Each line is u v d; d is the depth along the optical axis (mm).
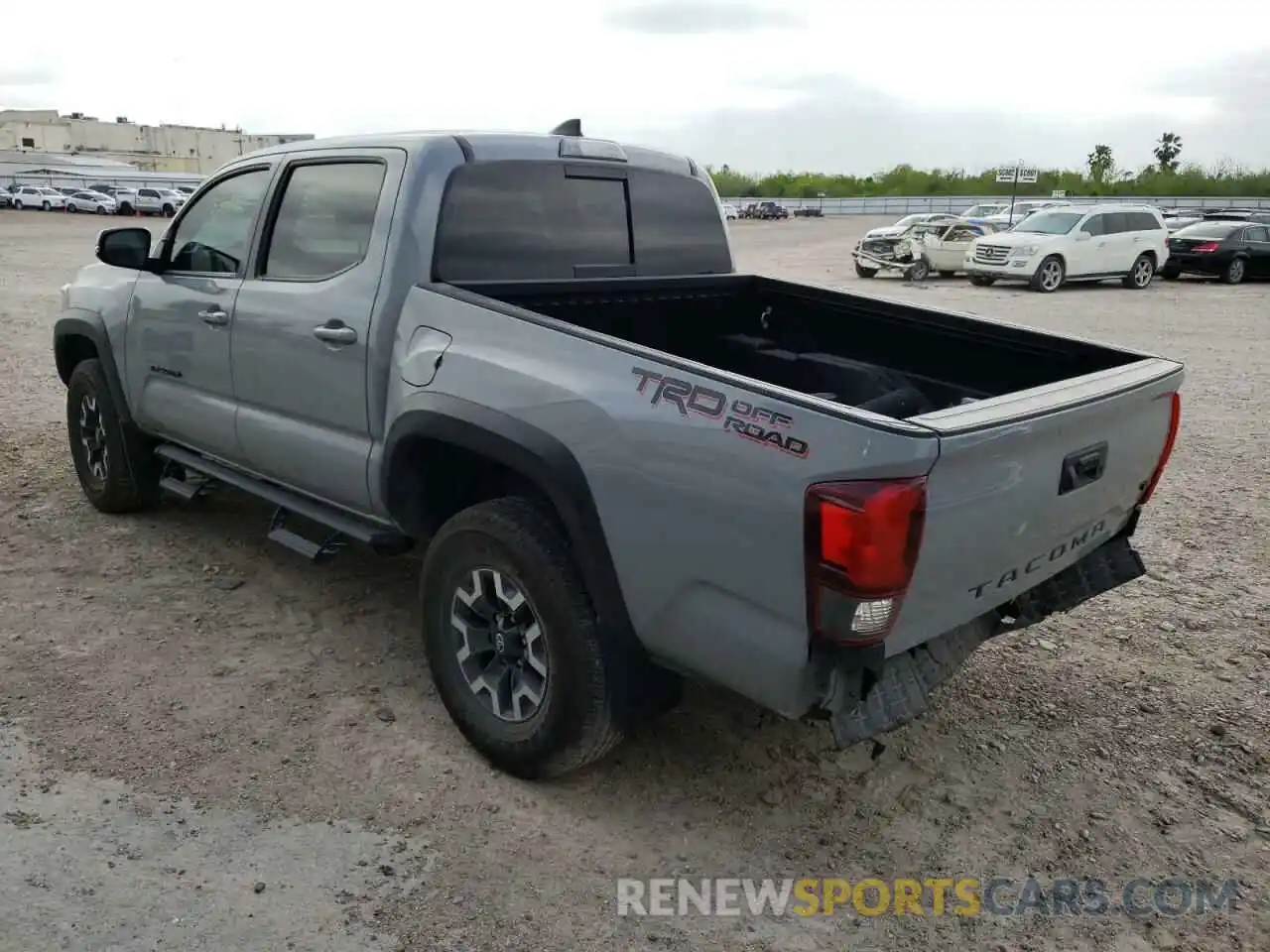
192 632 4145
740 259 29922
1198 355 12422
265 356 3949
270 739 3400
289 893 2680
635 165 4242
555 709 3004
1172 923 2736
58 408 7977
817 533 2412
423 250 3465
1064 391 2844
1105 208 22219
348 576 4750
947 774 3375
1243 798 3273
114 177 75625
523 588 3027
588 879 2811
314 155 3891
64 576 4633
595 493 2844
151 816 2961
